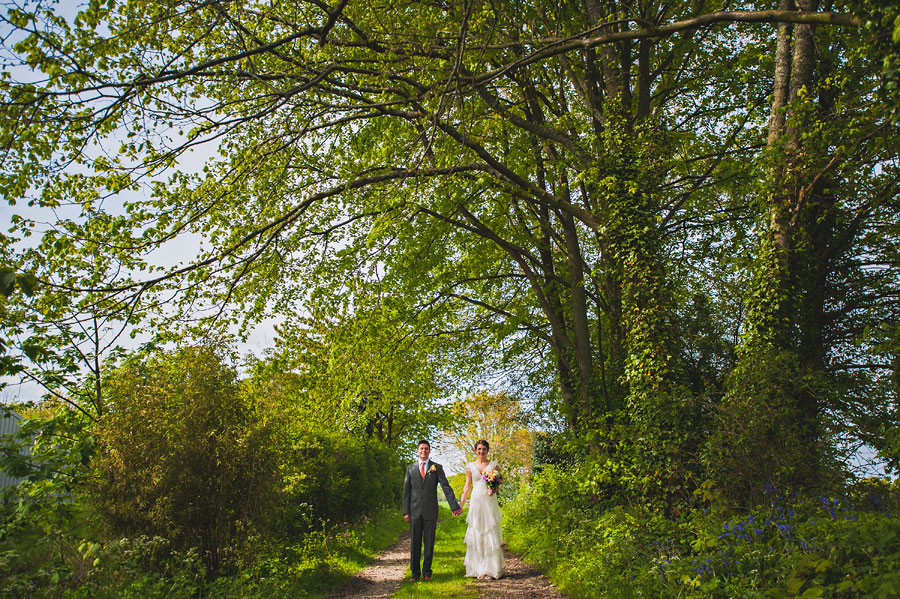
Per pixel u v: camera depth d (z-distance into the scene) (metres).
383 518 21.17
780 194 9.58
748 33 14.72
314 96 11.62
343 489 16.95
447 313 18.06
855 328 11.55
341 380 14.44
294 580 8.45
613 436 11.48
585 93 14.68
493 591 8.23
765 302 9.36
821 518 6.13
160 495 7.44
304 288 13.34
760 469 7.83
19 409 7.68
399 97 10.85
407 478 9.80
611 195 11.26
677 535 7.73
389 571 11.16
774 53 13.70
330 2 10.91
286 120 11.69
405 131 12.34
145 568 7.27
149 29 9.14
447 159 10.33
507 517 16.88
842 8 10.02
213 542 7.92
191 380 8.18
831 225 11.34
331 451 16.59
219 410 8.19
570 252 15.45
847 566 4.65
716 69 15.02
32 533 5.80
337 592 8.89
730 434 8.17
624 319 11.12
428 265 16.16
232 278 12.07
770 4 14.08
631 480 10.17
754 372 8.39
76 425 6.43
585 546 9.04
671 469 9.32
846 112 9.02
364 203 13.45
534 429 21.45
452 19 11.89
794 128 9.41
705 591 5.58
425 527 9.66
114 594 5.93
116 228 10.27
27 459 5.89
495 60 12.27
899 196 11.15
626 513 9.16
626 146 11.75
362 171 13.21
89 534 6.89
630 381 10.87
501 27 11.65
